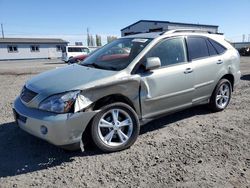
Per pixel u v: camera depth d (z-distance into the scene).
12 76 14.26
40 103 3.60
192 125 5.04
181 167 3.51
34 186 3.16
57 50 54.50
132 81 3.98
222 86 5.69
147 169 3.48
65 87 3.62
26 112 3.70
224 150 3.98
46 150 4.05
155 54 4.40
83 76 3.92
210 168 3.48
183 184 3.13
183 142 4.29
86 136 3.84
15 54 49.56
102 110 3.74
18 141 4.38
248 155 3.83
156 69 4.33
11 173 3.44
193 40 5.10
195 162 3.64
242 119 5.37
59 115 3.45
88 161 3.71
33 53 51.50
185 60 4.83
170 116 5.55
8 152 4.00
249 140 4.35
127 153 3.93
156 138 4.45
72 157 3.82
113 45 5.02
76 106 3.51
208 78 5.23
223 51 5.68
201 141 4.32
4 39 50.75
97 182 3.21
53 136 3.44
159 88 4.33
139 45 4.48
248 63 19.77
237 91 8.05
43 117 3.48
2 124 5.20
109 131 3.91
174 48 4.72
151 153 3.92
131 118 4.03
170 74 4.46
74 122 3.49
